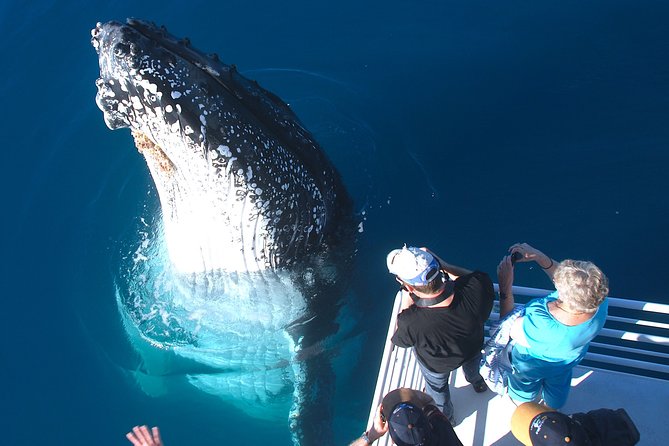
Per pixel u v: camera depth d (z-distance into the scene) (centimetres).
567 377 553
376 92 1160
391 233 965
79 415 864
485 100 1132
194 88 655
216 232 760
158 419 860
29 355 916
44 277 985
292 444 832
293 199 748
